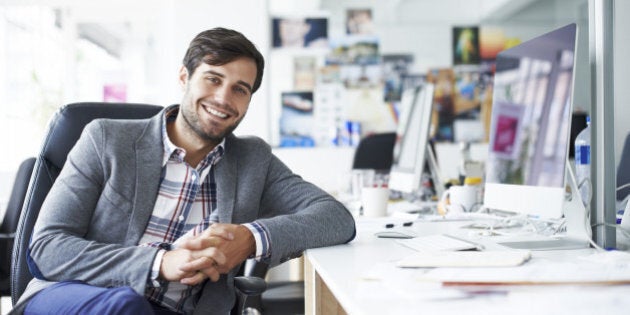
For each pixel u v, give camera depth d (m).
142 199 1.29
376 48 4.85
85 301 1.01
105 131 1.32
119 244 1.27
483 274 0.77
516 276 0.75
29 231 1.41
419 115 2.35
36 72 4.67
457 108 4.97
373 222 1.80
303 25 4.23
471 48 4.97
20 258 1.40
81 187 1.26
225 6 4.45
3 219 2.37
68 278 1.16
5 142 4.58
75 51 4.78
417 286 0.77
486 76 4.99
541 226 1.52
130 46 4.98
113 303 0.98
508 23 4.99
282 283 2.74
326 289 1.17
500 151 1.46
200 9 4.46
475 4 4.98
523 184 1.31
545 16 5.01
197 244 1.13
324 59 4.73
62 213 1.23
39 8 4.66
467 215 1.92
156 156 1.33
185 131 1.39
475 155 4.92
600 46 1.18
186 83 1.39
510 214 1.96
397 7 4.88
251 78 1.38
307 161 4.39
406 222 1.72
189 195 1.35
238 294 1.33
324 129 4.66
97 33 4.93
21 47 4.63
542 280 0.73
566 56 1.15
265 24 4.36
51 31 4.71
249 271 1.42
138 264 1.11
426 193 2.75
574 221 1.22
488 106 4.99
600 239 1.19
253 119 4.39
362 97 4.80
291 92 4.65
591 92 1.20
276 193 1.47
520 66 1.38
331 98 4.73
